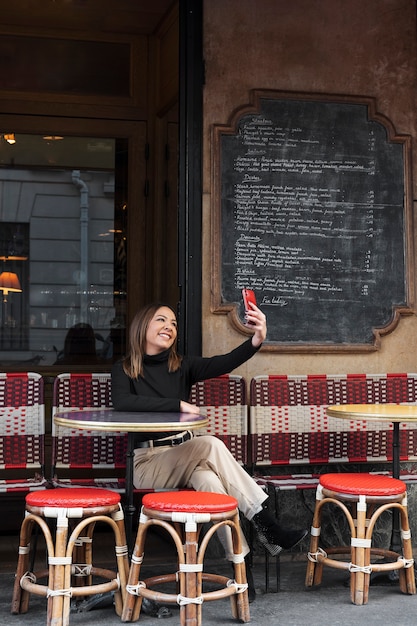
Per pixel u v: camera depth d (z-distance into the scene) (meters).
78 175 6.29
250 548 4.18
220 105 5.17
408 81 5.43
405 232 5.38
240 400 4.86
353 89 5.35
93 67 6.29
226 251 5.14
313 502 4.99
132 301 6.32
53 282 6.25
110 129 6.31
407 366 5.37
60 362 6.23
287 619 3.82
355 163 5.32
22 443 4.55
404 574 4.23
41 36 6.20
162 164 6.21
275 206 5.20
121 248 6.34
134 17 6.16
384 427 5.04
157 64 6.31
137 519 5.71
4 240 6.18
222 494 3.80
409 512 5.06
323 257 5.26
